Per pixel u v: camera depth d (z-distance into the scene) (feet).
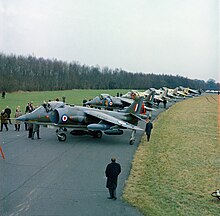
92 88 395.55
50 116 71.72
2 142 67.67
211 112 159.12
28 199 35.01
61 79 357.00
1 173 44.50
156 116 137.49
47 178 43.19
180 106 200.54
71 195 36.94
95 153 61.00
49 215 30.91
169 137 83.46
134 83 449.06
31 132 73.87
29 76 294.87
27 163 50.83
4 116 82.99
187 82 530.68
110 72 429.38
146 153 63.05
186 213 33.50
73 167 49.65
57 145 67.26
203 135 87.71
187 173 49.16
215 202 37.27
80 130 78.89
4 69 261.85
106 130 72.79
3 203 33.53
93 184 41.42
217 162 56.80
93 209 33.04
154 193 39.32
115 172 36.04
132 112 86.69
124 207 34.04
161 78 493.36
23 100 185.68
